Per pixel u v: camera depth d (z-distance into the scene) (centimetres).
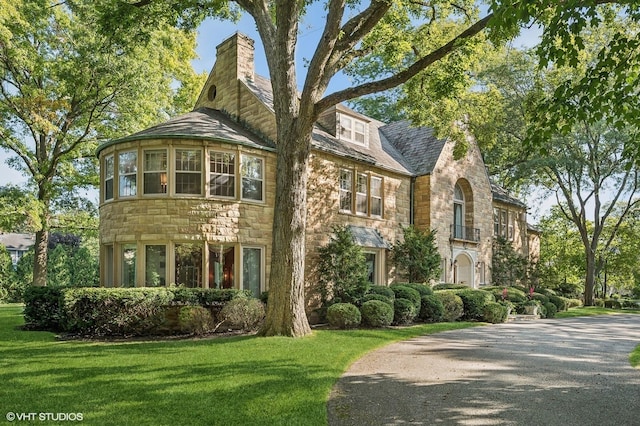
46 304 1357
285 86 1191
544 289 2731
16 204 2073
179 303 1286
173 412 573
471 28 1116
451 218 2305
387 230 2047
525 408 620
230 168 1543
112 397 630
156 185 1470
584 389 723
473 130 2248
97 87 2188
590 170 2900
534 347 1123
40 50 2141
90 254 3191
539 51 635
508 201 2922
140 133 1512
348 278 1631
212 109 1952
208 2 1405
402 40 1445
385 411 603
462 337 1284
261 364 831
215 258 1502
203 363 834
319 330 1304
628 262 3619
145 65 2130
